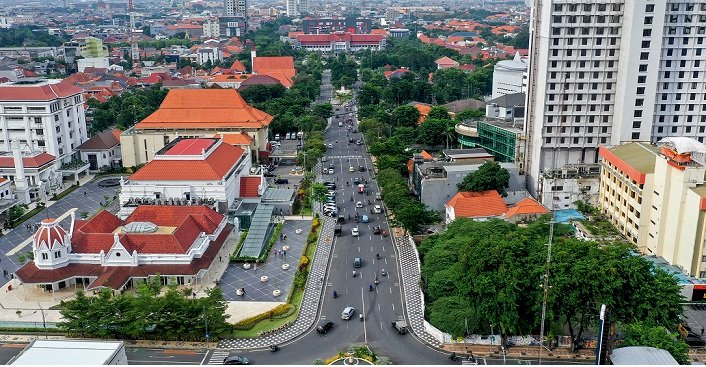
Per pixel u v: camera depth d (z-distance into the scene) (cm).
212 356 13838
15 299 16438
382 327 15100
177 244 17400
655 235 18500
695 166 17188
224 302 15075
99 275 16762
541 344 13650
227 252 19662
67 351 11500
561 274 13450
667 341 12038
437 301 15175
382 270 18300
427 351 14025
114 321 14188
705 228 16375
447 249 17275
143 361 13588
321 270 18325
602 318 11431
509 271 13775
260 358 13775
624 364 11250
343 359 12619
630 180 19700
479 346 14175
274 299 16525
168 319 14250
